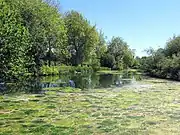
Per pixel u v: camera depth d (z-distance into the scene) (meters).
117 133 13.51
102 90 31.97
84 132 13.62
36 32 50.16
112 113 18.36
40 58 55.16
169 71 53.34
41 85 36.91
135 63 112.25
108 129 14.23
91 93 29.02
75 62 79.25
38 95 26.78
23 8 48.97
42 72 55.88
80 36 76.75
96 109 19.77
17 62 29.67
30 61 43.03
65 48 66.62
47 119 16.41
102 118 16.83
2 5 30.38
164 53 65.06
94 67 86.81
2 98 24.45
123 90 31.98
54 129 14.11
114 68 99.88
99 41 93.19
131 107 20.59
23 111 18.66
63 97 25.69
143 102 22.94
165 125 15.11
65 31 61.09
